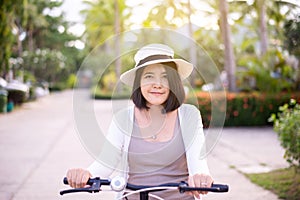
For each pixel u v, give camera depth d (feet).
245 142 31.22
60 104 77.87
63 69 161.48
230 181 19.01
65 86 166.50
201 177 6.25
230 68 49.96
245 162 23.38
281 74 46.98
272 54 48.21
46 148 29.22
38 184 18.95
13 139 33.63
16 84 70.64
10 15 45.55
